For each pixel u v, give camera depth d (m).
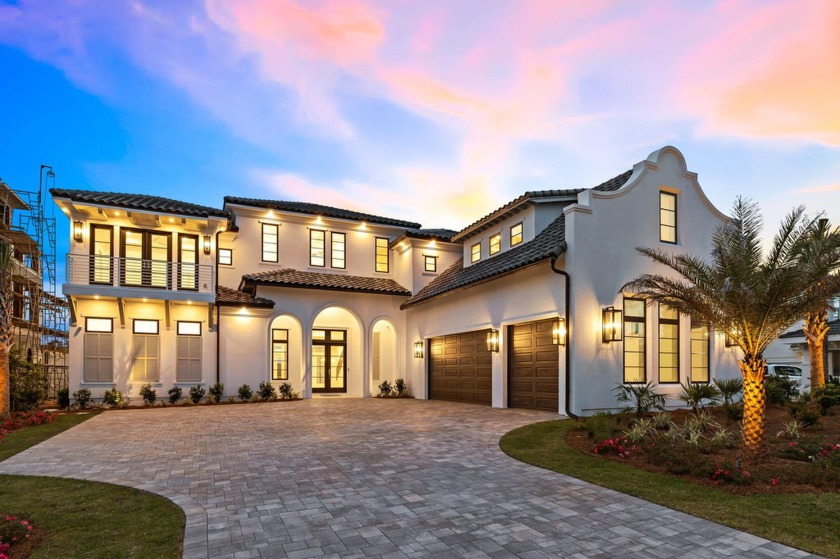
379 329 22.75
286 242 21.45
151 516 5.10
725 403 11.87
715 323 8.16
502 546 4.22
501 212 16.91
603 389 12.54
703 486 6.09
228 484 6.42
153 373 17.41
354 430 10.92
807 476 6.15
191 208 18.06
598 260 12.85
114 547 4.23
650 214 13.88
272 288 19.59
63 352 22.77
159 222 17.75
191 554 4.07
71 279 16.36
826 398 11.57
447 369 19.05
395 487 6.21
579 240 12.64
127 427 11.72
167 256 18.14
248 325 18.97
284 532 4.60
